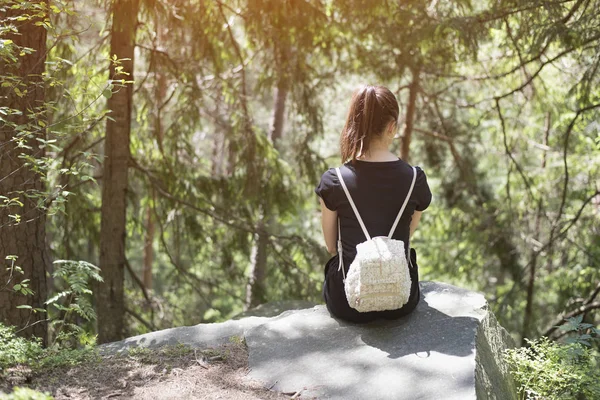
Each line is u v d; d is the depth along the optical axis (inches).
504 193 453.4
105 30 249.3
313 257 326.3
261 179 309.9
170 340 135.6
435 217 468.4
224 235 331.0
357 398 108.1
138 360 125.6
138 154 304.0
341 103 447.8
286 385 114.5
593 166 358.6
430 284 150.4
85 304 146.6
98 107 284.4
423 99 394.3
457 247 483.8
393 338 124.7
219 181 316.2
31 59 175.6
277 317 145.3
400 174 126.8
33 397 89.4
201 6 262.2
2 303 177.0
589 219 363.3
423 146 447.8
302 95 310.8
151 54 271.1
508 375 129.6
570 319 149.9
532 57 263.9
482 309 136.6
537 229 415.5
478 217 439.2
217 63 289.1
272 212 327.6
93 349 131.9
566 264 419.8
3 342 125.6
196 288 336.5
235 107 311.6
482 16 248.5
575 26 221.8
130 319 288.4
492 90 382.3
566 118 339.6
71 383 114.9
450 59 304.5
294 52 296.4
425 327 127.6
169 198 301.6
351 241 126.0
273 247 326.6
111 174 264.2
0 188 172.7
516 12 241.8
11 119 171.8
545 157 419.8
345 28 281.7
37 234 183.6
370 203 125.6
